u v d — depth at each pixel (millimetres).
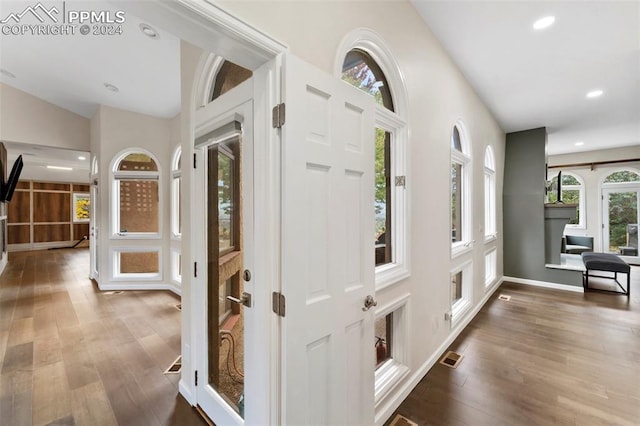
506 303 4016
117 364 2371
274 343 1164
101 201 4469
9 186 5277
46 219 9289
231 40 1036
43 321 3242
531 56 2838
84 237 9969
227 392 1714
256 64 1206
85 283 4867
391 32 1926
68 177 9000
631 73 3137
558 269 4754
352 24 1597
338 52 1492
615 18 2281
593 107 4090
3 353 2533
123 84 3805
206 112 1690
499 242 5020
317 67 1305
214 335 1795
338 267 1338
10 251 8555
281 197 1125
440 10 2223
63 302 3906
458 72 3037
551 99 3832
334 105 1312
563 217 4809
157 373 2250
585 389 2074
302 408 1174
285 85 1113
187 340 1958
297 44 1254
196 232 1820
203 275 1790
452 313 2965
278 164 1142
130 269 4711
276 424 1171
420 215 2236
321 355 1263
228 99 1474
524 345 2756
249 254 1310
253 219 1272
